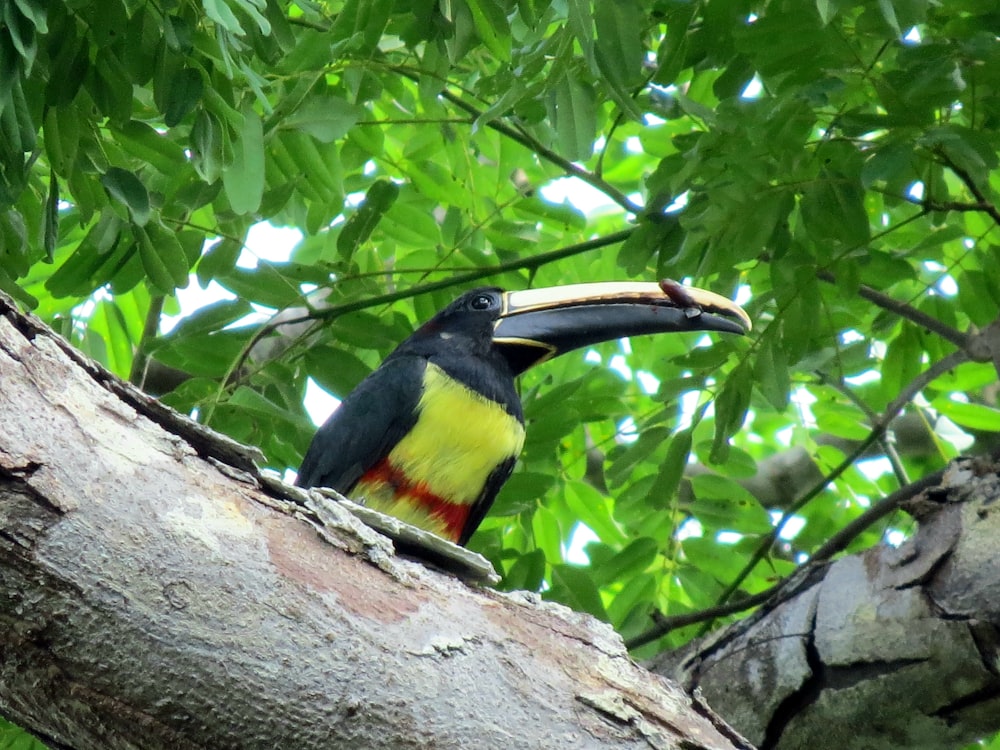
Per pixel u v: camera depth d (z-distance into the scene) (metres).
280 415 11.67
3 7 7.85
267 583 5.62
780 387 12.12
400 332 12.99
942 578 8.70
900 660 8.70
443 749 5.64
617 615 13.55
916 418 15.90
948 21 10.75
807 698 9.06
